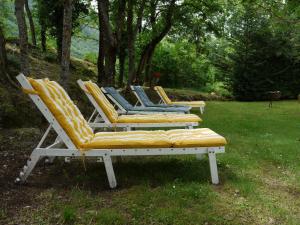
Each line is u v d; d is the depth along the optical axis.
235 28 19.92
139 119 5.74
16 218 2.95
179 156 5.07
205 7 15.77
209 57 21.84
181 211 3.10
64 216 2.93
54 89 3.97
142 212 3.08
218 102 17.00
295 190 3.83
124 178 4.00
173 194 3.47
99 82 13.52
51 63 13.12
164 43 21.78
